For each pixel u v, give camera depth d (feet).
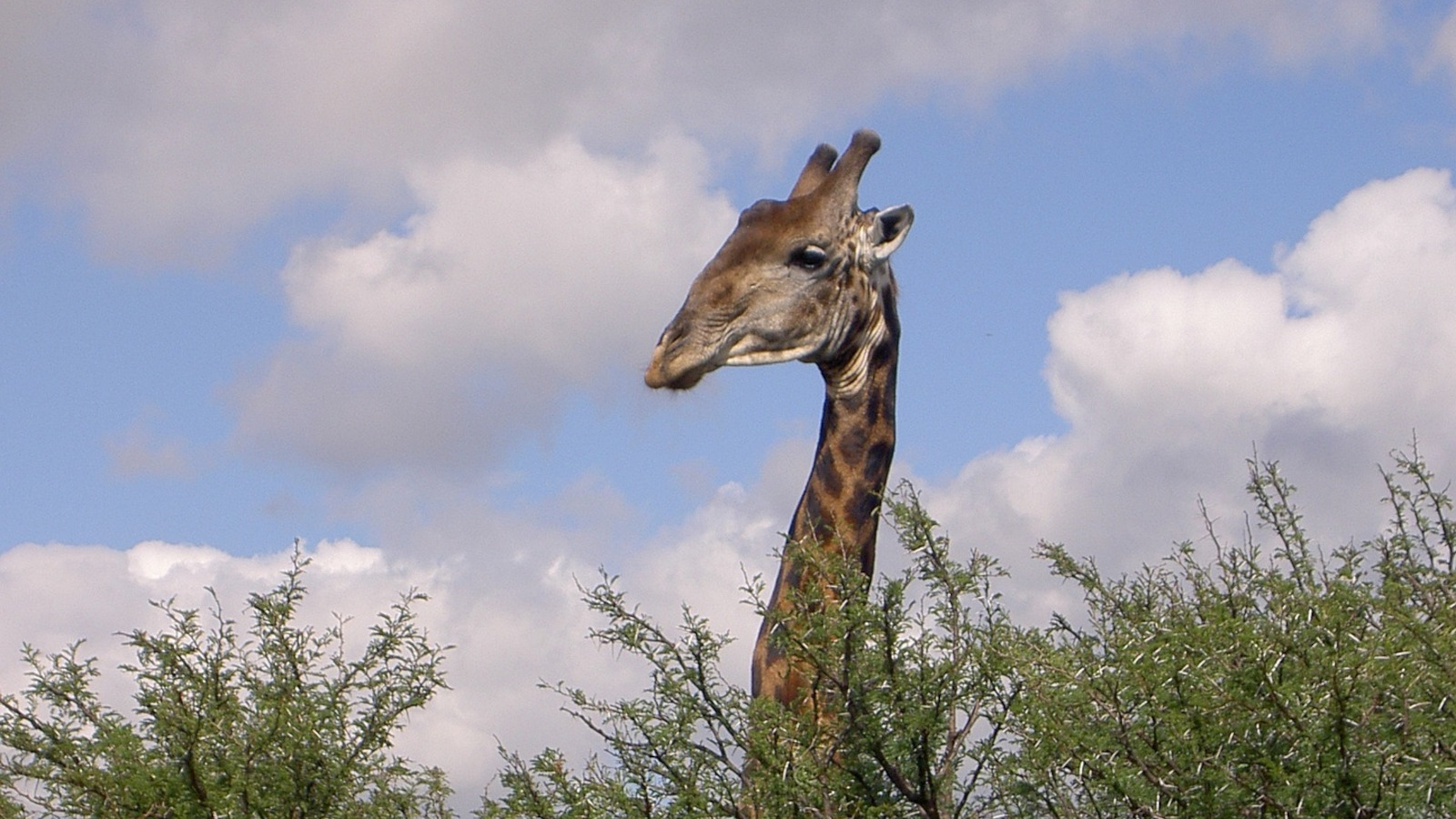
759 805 47.65
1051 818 47.44
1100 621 50.80
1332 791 41.83
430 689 51.21
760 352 62.39
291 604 50.70
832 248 62.90
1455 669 41.24
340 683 50.62
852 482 62.90
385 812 50.75
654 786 48.49
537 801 48.55
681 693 48.57
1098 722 44.80
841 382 63.82
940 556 48.73
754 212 63.93
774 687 57.88
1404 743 40.75
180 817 47.57
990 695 48.37
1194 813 43.21
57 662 49.96
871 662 48.01
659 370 61.87
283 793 48.91
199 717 47.73
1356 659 40.75
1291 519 55.93
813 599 49.67
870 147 64.44
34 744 48.70
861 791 48.26
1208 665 43.86
